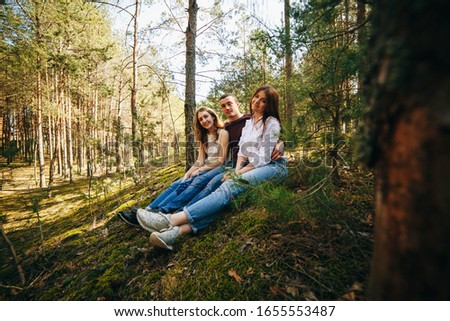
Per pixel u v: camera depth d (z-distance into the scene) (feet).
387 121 2.19
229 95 8.96
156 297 4.87
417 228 1.96
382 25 2.30
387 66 2.12
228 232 5.94
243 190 6.37
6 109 42.42
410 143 1.97
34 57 22.04
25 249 10.30
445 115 1.76
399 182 2.08
